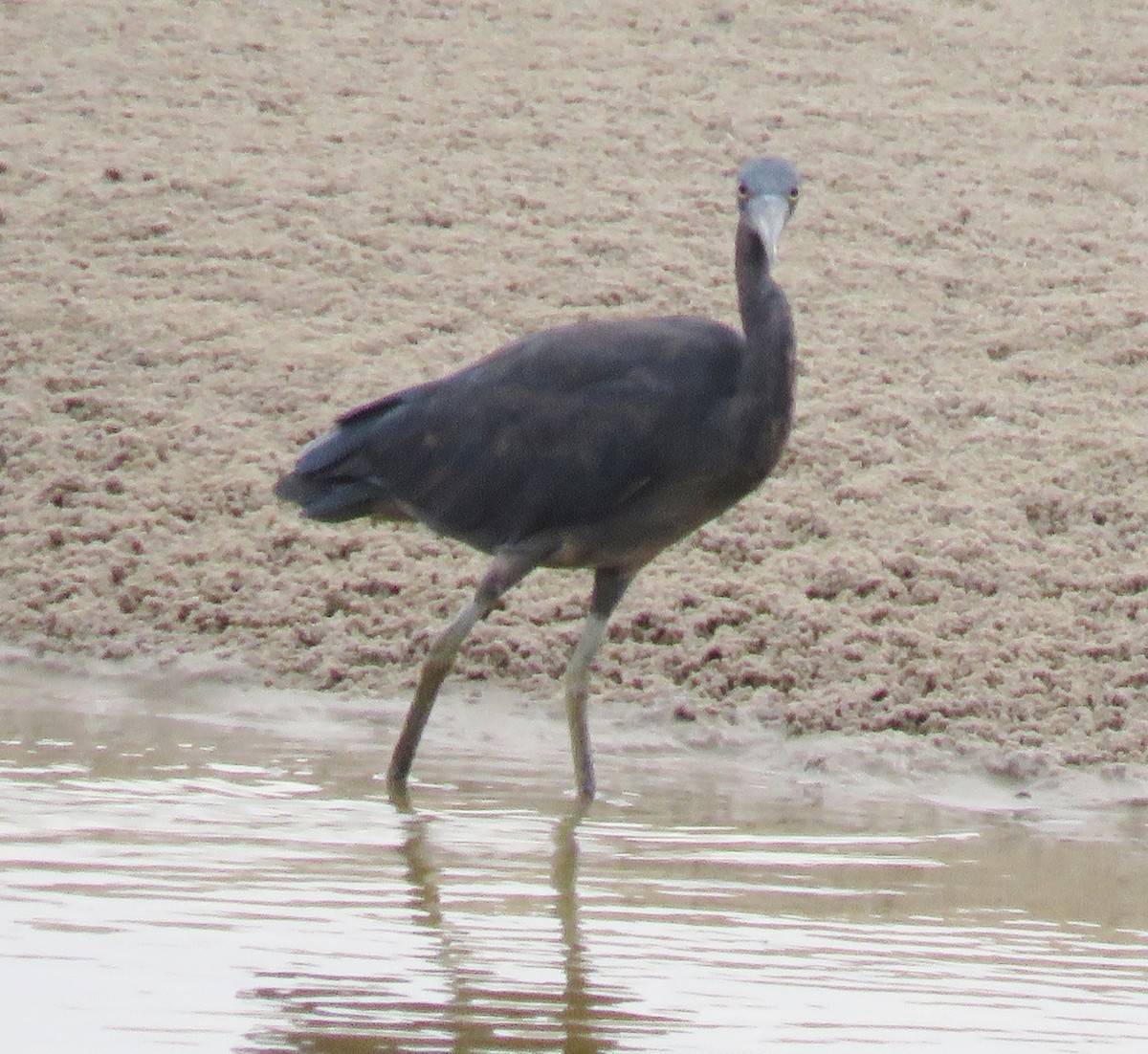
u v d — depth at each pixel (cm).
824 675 1328
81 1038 707
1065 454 1614
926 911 925
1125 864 1040
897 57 2444
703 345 1120
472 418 1155
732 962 829
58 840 955
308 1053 707
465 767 1188
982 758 1226
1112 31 2559
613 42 2430
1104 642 1370
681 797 1147
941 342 1795
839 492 1534
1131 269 1973
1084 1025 770
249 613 1412
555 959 822
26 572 1462
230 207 1983
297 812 1046
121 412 1641
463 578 1439
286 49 2356
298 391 1675
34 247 1889
